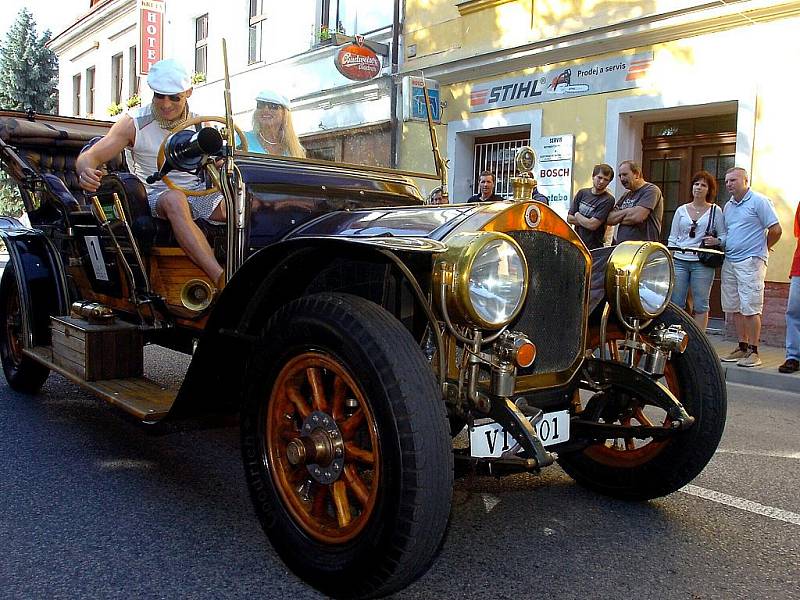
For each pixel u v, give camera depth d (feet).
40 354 14.52
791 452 14.15
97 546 9.33
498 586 8.54
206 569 8.78
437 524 7.30
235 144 11.55
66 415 15.42
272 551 9.29
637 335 9.85
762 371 21.25
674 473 10.42
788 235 25.49
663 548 9.66
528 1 32.89
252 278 8.83
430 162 13.73
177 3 57.16
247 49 49.42
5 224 17.79
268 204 11.07
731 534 10.16
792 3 24.66
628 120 30.27
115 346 12.34
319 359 8.11
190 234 11.37
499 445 8.40
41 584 8.34
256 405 8.90
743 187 22.12
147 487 11.43
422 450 7.16
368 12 40.70
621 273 9.60
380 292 9.48
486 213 8.56
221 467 12.48
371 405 7.43
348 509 8.11
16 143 17.02
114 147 13.12
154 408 10.41
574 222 23.98
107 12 68.49
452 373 8.48
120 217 12.25
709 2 26.43
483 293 7.77
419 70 36.83
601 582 8.70
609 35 29.45
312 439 8.15
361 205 12.03
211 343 9.25
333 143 13.44
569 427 9.75
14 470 12.05
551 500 11.25
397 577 7.40
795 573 9.05
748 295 22.07
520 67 33.32
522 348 7.93
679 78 27.94
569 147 31.53
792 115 25.22
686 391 10.24
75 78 79.97
